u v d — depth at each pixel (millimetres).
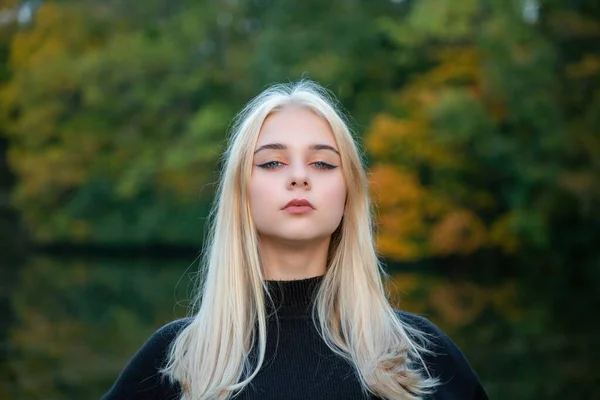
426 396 2119
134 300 19422
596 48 22938
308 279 2141
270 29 29484
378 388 2035
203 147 30031
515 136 23250
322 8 29188
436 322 14945
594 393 9820
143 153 31359
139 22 33688
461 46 25719
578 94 22516
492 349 12578
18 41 33812
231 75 30750
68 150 31922
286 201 2051
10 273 26703
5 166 35125
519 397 9703
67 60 32375
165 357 2201
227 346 2074
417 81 26109
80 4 33875
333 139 2105
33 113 32188
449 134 23281
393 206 24344
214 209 2477
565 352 12289
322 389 2049
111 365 12242
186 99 31812
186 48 31969
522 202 23156
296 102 2121
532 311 16328
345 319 2125
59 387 10859
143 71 31547
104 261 30906
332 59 27844
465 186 24391
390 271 24781
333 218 2086
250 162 2096
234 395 2045
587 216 22109
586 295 18938
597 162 21906
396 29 26969
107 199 31875
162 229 31156
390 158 24391
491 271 24625
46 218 32219
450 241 24094
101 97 31672
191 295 2846
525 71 22094
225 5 32094
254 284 2105
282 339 2105
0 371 11875
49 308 18312
